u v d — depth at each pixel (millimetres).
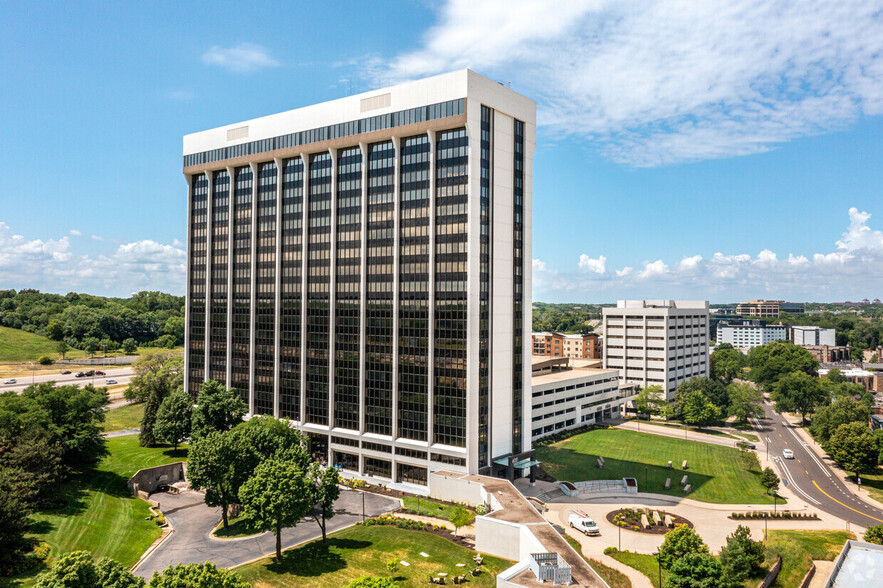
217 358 144250
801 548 84562
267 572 70125
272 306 133125
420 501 100438
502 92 111000
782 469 133875
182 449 128625
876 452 122875
